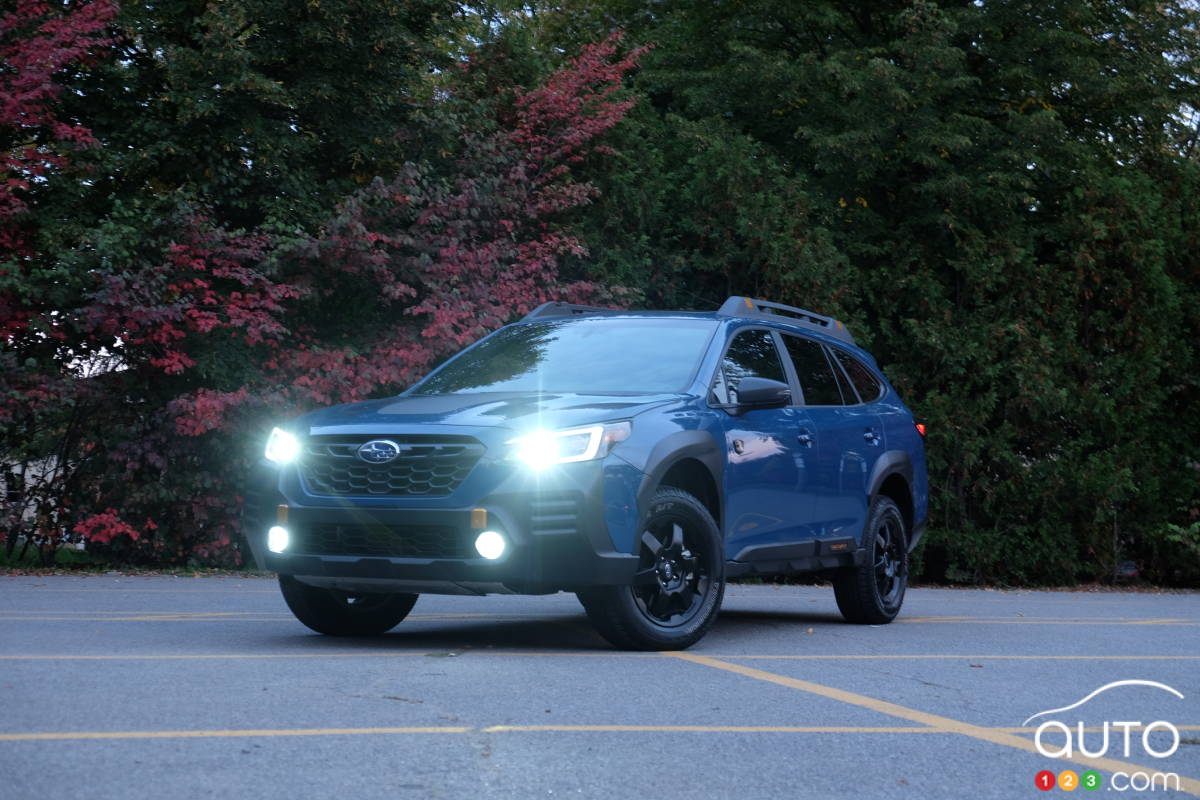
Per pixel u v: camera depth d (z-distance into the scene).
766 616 9.92
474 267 15.04
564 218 16.86
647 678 5.93
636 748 4.33
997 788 3.95
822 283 16.22
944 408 16.28
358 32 15.75
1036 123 17.23
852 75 17.59
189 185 14.58
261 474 7.06
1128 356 17.33
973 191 17.05
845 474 8.84
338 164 16.72
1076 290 17.06
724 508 7.46
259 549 6.98
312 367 14.12
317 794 3.58
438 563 6.48
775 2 19.59
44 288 13.61
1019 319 16.66
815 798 3.74
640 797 3.68
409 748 4.21
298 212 15.27
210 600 9.99
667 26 21.77
